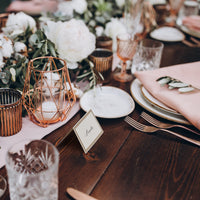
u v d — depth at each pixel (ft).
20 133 2.46
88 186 1.98
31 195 1.61
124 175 2.10
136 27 4.58
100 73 3.29
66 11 4.24
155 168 2.18
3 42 2.62
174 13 6.04
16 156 1.76
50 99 2.66
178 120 2.64
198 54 4.55
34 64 2.80
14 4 5.71
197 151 2.40
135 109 2.94
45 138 2.44
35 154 1.83
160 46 3.77
